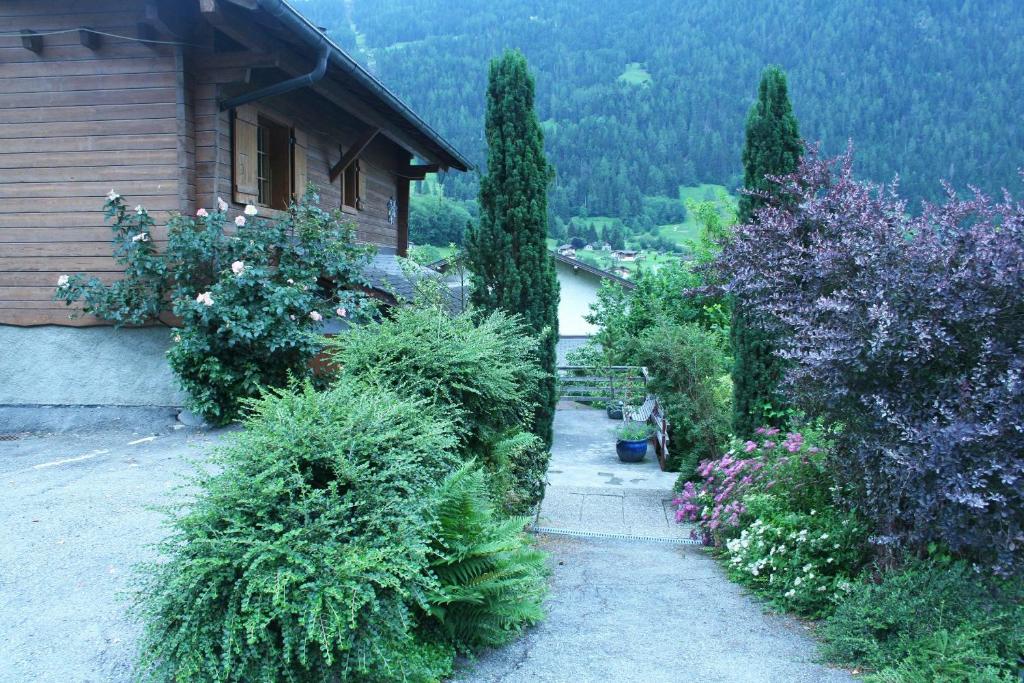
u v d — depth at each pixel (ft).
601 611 15.56
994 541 12.95
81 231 30.58
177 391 30.81
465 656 12.89
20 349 31.30
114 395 31.01
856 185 19.13
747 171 27.61
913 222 15.75
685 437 34.35
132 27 29.76
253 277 28.53
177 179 29.89
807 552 16.21
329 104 41.55
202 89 30.30
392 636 11.02
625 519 26.94
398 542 11.17
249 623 9.90
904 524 14.90
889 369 14.40
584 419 59.31
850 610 13.62
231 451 11.51
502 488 18.84
